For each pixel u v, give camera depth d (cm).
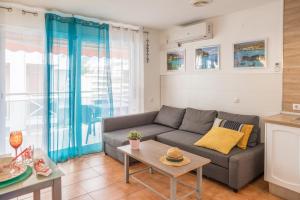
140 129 390
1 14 302
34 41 329
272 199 241
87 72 379
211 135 301
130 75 433
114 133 367
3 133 308
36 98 334
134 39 435
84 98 380
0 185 138
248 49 334
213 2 307
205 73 398
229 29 357
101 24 389
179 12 353
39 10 329
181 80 445
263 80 320
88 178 292
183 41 427
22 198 244
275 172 246
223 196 247
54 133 347
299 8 256
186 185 262
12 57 314
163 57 482
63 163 345
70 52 356
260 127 323
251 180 274
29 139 331
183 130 382
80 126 374
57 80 346
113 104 414
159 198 244
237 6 323
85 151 386
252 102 334
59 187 153
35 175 152
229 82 362
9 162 165
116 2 309
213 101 388
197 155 273
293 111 268
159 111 447
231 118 329
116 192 257
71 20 356
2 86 305
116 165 337
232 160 253
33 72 330
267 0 299
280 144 240
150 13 359
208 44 390
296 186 229
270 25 308
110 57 405
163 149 273
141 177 296
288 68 270
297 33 259
